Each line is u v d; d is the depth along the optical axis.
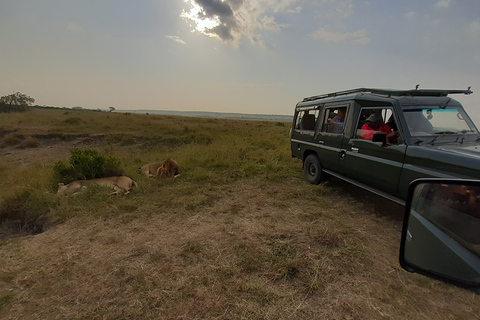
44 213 5.24
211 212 4.93
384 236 3.91
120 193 6.05
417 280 2.87
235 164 8.73
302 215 4.63
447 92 4.48
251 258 3.31
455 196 1.70
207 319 2.39
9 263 3.43
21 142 14.49
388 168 4.19
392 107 4.28
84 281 3.00
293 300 2.60
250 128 23.70
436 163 3.44
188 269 3.15
